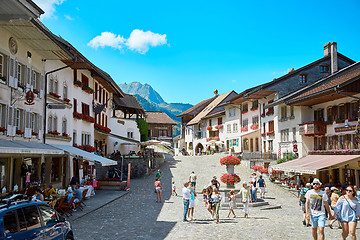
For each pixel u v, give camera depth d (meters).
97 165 34.72
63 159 25.33
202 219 15.81
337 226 13.97
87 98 31.31
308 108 32.97
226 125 57.72
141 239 11.62
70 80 26.55
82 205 19.42
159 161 44.19
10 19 13.88
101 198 22.52
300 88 38.97
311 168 23.61
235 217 16.52
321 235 9.41
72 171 26.80
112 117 45.97
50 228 8.05
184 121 83.38
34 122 20.50
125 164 36.19
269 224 14.43
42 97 21.09
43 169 21.19
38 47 19.52
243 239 11.55
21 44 18.47
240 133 52.03
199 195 26.31
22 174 18.59
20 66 18.86
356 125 24.52
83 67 27.22
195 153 72.56
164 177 35.59
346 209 9.38
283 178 32.09
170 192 26.59
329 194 15.77
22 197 9.55
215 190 15.09
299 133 32.00
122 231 12.93
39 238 7.45
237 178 20.81
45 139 21.34
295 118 34.25
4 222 6.70
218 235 12.20
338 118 28.48
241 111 51.44
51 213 8.55
